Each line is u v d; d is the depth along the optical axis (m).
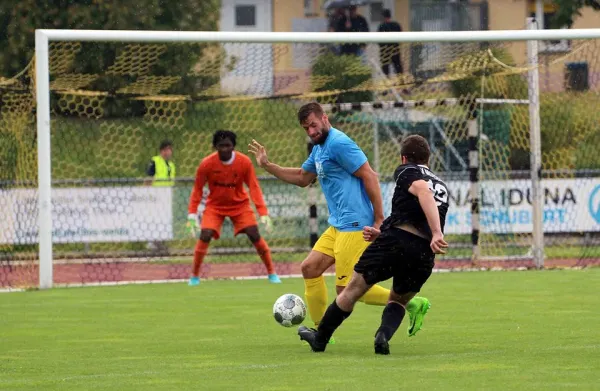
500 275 37.59
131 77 48.41
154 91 45.31
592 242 46.31
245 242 47.56
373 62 47.53
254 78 47.12
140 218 44.78
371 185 20.36
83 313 27.69
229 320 25.81
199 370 17.84
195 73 47.25
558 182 44.69
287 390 15.62
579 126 52.97
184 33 36.62
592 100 52.56
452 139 52.91
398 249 18.56
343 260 20.58
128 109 57.88
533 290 32.00
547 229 44.66
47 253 35.78
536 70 41.12
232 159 35.88
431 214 18.05
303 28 76.25
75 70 47.47
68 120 56.72
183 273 42.06
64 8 60.41
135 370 17.98
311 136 20.72
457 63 43.66
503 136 50.22
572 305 27.83
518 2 73.81
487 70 44.81
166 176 48.75
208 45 47.75
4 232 41.72
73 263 46.00
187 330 23.91
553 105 52.91
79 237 44.09
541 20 71.81
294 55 48.78
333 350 20.20
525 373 16.91
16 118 41.97
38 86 35.22
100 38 35.94
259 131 58.28
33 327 24.73
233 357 19.45
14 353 20.39
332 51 50.91
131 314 27.33
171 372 17.67
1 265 42.00
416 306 19.84
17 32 59.91
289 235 47.12
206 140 58.47
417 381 16.22
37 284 37.53
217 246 47.47
